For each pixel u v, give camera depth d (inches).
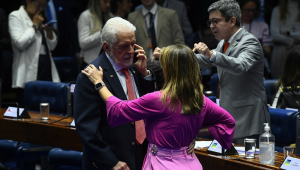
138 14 756.6
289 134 446.9
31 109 642.2
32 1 724.0
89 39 746.8
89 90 335.0
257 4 794.8
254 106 435.5
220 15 434.6
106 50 342.6
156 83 371.9
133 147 345.1
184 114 307.4
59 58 821.9
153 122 315.0
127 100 346.6
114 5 828.0
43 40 741.9
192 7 904.9
